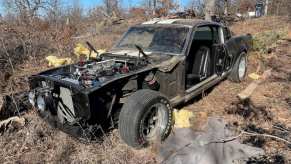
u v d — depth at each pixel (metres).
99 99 3.43
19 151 3.55
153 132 3.78
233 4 26.86
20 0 11.04
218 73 5.40
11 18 9.23
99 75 3.59
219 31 5.53
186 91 4.47
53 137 3.82
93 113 3.33
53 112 3.75
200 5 17.52
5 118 4.15
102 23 18.42
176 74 4.24
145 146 3.63
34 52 6.79
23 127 3.98
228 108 4.92
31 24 8.33
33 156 3.44
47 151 3.59
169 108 3.86
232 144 3.66
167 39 4.65
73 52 7.37
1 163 3.33
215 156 3.43
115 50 4.92
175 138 3.83
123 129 3.46
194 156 3.43
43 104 3.67
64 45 7.60
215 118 4.40
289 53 8.98
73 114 3.56
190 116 4.36
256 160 3.38
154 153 3.55
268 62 7.85
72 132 3.47
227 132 3.98
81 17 15.40
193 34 4.65
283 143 3.75
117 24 19.61
